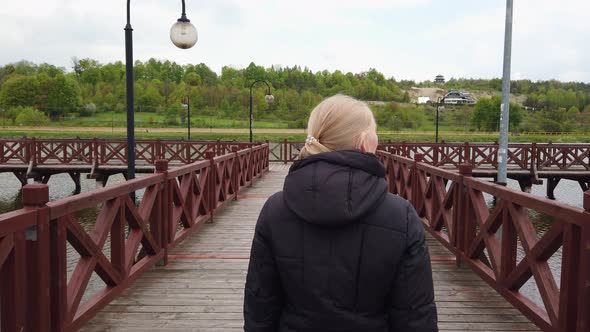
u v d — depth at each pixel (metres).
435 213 4.97
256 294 1.00
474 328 2.79
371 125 1.04
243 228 5.84
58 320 2.24
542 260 2.59
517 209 2.89
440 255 4.47
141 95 78.94
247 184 10.17
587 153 15.23
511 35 7.38
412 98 120.12
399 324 0.93
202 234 5.49
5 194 16.09
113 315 2.95
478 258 3.89
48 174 16.23
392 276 0.92
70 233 2.36
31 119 60.69
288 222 0.96
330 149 1.01
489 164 16.56
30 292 2.04
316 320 0.93
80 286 2.51
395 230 0.91
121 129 55.00
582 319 2.04
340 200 0.88
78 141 15.95
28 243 2.04
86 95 81.88
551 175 15.05
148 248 3.90
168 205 4.29
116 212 2.99
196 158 16.92
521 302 2.85
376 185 0.92
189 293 3.40
